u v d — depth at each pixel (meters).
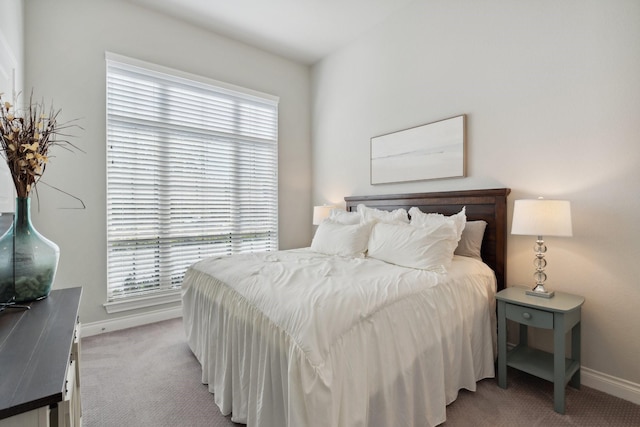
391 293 1.50
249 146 3.76
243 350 1.54
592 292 1.92
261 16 3.15
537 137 2.14
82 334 2.66
